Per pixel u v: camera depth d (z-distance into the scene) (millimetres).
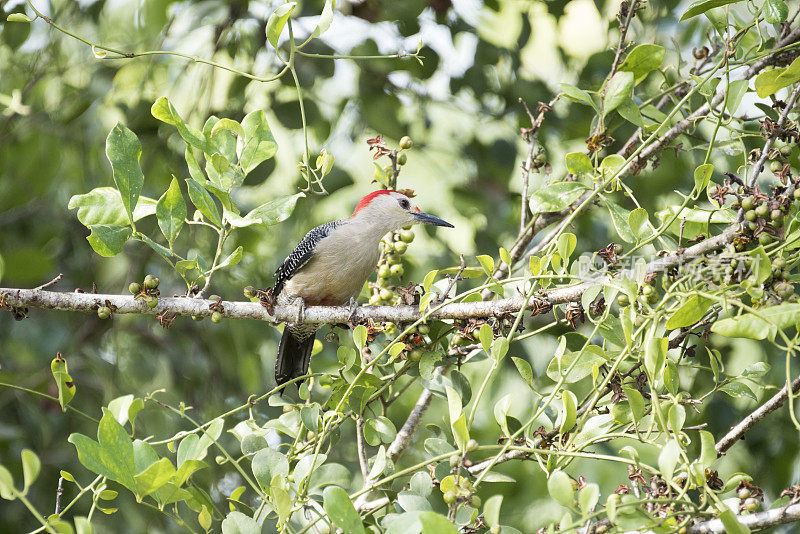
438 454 7773
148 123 14258
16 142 15273
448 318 8586
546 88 14883
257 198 15359
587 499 5617
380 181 9695
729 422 11508
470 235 15656
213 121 8820
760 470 12070
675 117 9758
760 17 9281
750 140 10172
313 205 15164
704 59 9688
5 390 14023
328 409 8914
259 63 14828
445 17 14516
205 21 13805
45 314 14953
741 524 5758
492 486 14148
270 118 15414
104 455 6547
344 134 15406
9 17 8359
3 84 15602
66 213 15500
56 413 14148
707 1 7645
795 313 5852
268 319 9211
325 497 6145
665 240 8641
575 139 14602
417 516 6086
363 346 8102
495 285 7891
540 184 15164
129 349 15062
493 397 14039
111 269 15812
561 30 15266
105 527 13406
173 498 7062
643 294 7273
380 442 8312
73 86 15617
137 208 8492
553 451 6711
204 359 15109
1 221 15195
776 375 11859
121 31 15906
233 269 14828
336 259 10945
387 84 14844
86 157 15344
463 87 14922
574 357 7668
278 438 10273
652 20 13828
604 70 14195
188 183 8023
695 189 7512
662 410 6723
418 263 14953
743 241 7195
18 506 13289
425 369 8664
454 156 16172
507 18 15969
